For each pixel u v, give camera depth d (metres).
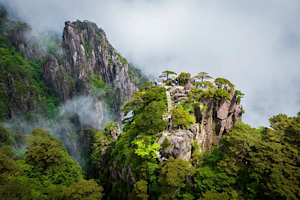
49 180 49.94
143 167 42.09
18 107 159.75
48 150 54.22
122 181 52.12
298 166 30.45
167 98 62.84
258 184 29.72
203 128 60.19
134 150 47.47
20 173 47.56
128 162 47.59
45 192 45.06
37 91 177.50
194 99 61.31
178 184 32.94
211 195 29.08
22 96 162.75
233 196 29.23
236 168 32.72
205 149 64.00
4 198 33.72
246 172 32.09
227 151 38.00
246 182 31.91
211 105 65.62
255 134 39.12
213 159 37.88
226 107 69.06
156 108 53.16
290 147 31.05
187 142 45.38
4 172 41.62
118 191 53.50
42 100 180.38
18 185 36.75
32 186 44.00
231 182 32.00
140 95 69.50
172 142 44.88
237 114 77.69
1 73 160.00
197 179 35.00
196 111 59.34
